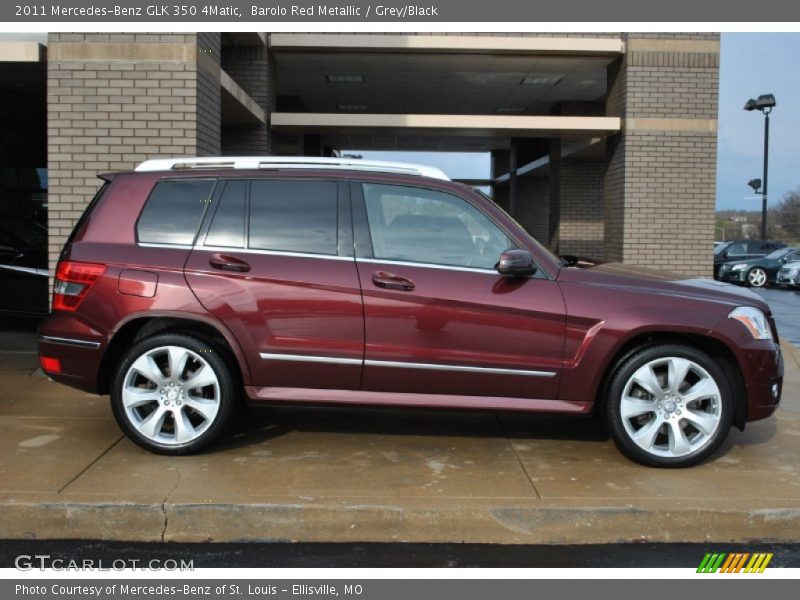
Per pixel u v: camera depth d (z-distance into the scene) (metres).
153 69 7.38
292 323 4.69
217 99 8.27
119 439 5.17
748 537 4.10
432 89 14.05
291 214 4.86
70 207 7.47
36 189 15.77
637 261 10.61
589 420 5.90
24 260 8.85
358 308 4.67
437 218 4.87
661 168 10.58
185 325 4.89
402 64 11.74
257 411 5.96
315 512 4.04
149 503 4.04
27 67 8.23
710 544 4.07
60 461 4.70
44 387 6.56
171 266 4.73
